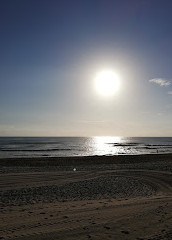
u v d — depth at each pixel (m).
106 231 6.45
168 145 112.00
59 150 72.94
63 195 15.26
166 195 15.05
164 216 8.02
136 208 9.66
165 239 5.71
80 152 66.69
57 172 25.92
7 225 7.28
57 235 6.18
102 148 87.19
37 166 32.91
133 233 6.23
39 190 16.73
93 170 28.05
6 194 15.24
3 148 80.19
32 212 9.38
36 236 6.12
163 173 25.42
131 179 22.22
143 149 82.81
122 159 42.94
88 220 7.73
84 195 15.38
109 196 15.05
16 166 32.84
